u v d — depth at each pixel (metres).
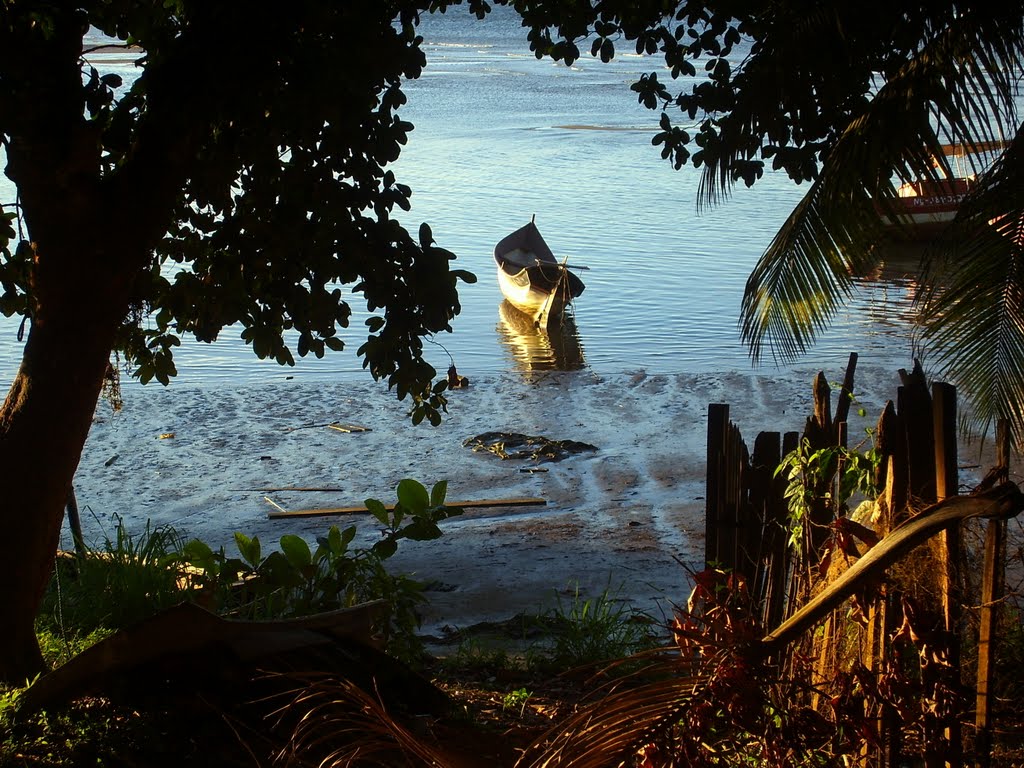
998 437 2.99
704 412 15.94
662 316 21.86
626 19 7.32
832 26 5.65
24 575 5.25
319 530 11.62
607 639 7.07
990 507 2.49
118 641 4.42
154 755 4.21
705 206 34.12
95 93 5.46
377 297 5.80
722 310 22.20
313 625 4.66
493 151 46.34
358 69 5.33
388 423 15.61
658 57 105.56
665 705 2.89
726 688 2.87
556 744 2.98
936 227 26.36
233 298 5.91
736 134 6.34
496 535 11.22
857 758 3.16
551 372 18.36
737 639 2.91
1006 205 4.97
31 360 5.27
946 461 3.17
